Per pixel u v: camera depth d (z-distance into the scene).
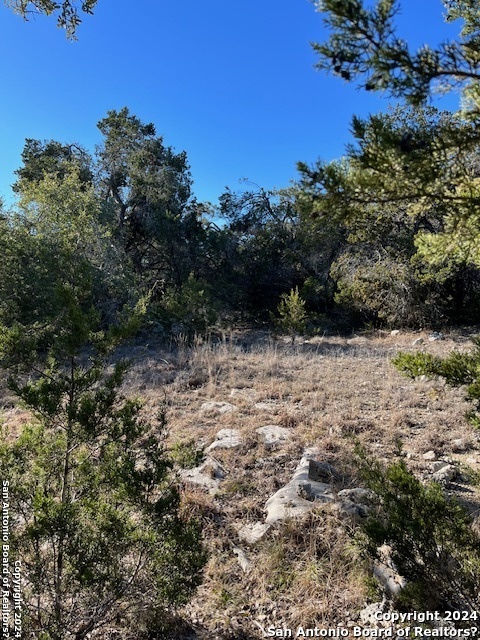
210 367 9.73
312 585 3.24
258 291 22.91
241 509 4.36
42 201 15.09
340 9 1.48
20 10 4.48
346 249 18.78
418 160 1.50
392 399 7.85
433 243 2.19
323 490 4.43
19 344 2.75
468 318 16.83
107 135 23.53
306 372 10.01
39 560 2.49
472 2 1.84
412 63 1.49
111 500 2.73
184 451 3.15
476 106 1.63
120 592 2.62
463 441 5.76
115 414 2.89
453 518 2.51
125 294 15.95
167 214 21.86
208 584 3.40
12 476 2.61
